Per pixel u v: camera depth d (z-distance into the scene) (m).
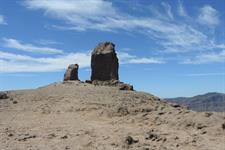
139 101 36.50
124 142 20.28
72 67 54.75
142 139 21.33
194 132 22.78
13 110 34.69
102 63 55.12
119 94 40.59
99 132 23.61
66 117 30.80
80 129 24.83
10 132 23.67
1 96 40.88
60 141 21.17
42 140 21.47
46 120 29.44
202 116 25.06
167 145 20.11
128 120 27.61
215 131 22.41
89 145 20.16
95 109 33.31
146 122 26.45
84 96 39.88
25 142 20.91
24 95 42.81
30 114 32.69
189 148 19.53
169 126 24.89
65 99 39.00
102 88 46.03
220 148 19.41
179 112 27.42
